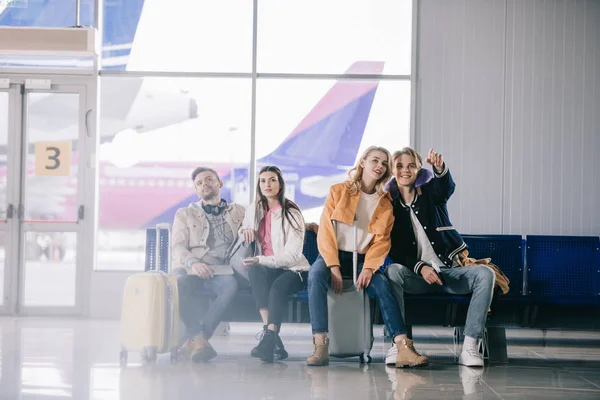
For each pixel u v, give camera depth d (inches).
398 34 306.3
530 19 297.6
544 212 296.0
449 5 299.7
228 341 236.2
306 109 308.5
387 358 180.9
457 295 192.9
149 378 158.4
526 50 297.7
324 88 308.0
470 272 184.1
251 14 308.2
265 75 307.7
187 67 309.1
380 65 306.7
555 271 224.7
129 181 309.1
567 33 297.0
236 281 189.3
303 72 307.9
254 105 307.6
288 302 197.6
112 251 307.9
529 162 296.8
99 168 309.0
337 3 307.4
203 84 309.4
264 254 193.6
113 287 299.6
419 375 165.6
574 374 172.1
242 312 194.7
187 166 310.0
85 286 300.8
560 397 141.6
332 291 184.2
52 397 136.6
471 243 222.8
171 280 184.4
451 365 183.5
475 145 298.0
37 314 300.4
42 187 304.0
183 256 191.0
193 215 195.5
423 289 188.9
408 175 188.7
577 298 196.7
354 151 308.2
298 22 307.9
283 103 308.3
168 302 181.5
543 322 198.2
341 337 183.6
